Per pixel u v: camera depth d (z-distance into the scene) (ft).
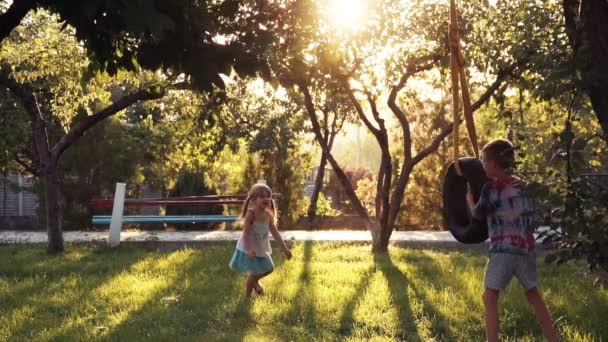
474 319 23.61
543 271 36.68
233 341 20.62
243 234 26.96
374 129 47.85
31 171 75.82
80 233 60.54
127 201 53.21
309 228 76.02
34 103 46.29
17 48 44.93
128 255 44.47
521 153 17.04
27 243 52.95
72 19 16.96
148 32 16.20
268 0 22.17
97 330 22.45
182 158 75.25
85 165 70.90
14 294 29.81
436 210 73.77
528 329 22.31
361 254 44.73
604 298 26.76
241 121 61.36
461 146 71.46
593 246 17.31
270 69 19.85
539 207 16.92
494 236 18.42
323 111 75.10
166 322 23.44
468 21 41.63
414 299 26.99
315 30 24.80
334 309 25.21
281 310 24.72
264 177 77.10
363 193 85.46
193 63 18.38
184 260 40.37
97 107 70.13
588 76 17.72
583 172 16.56
